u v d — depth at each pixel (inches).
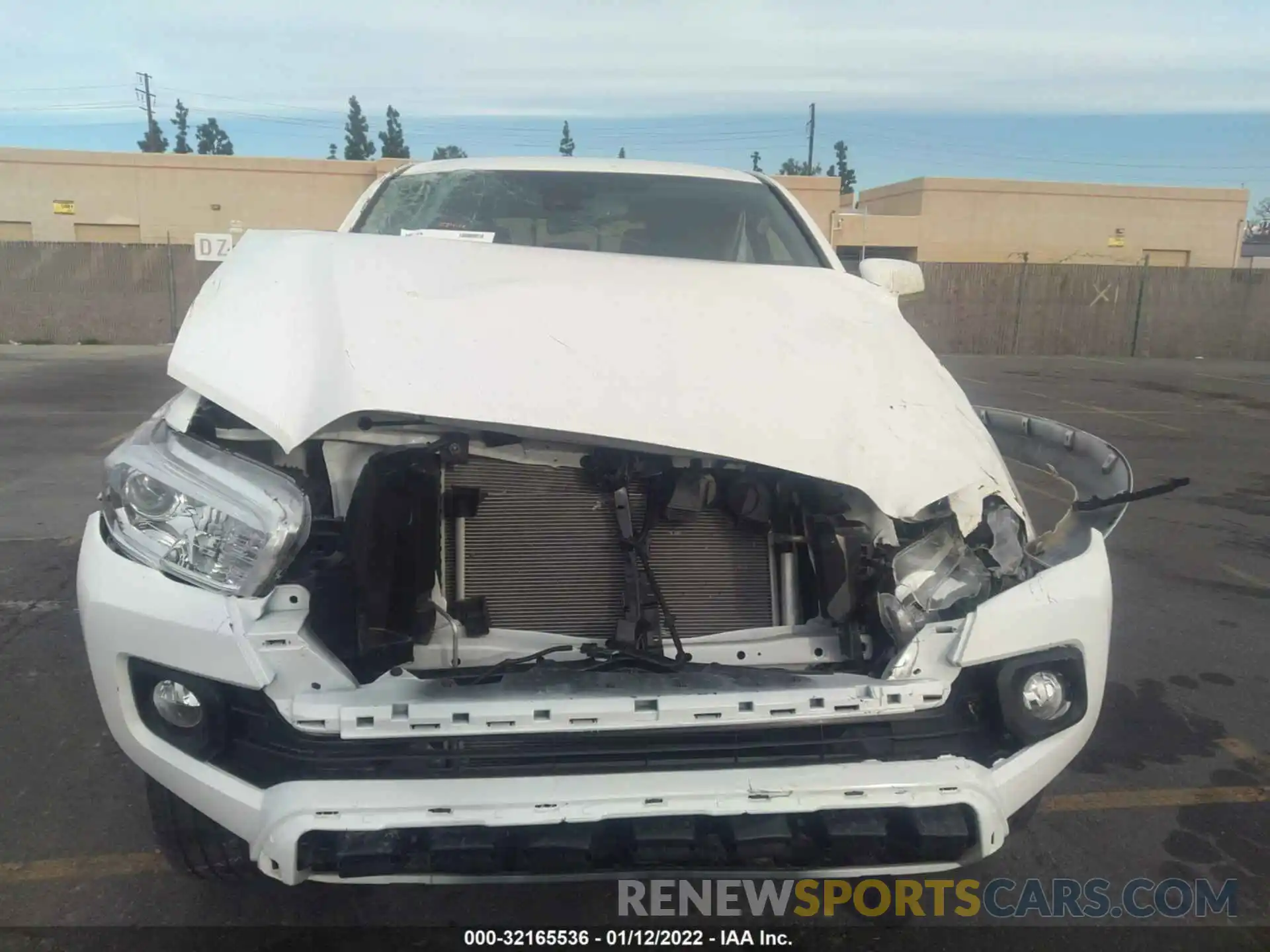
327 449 97.5
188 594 88.0
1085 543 103.0
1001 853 122.8
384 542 92.2
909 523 100.2
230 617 86.0
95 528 98.8
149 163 1187.9
